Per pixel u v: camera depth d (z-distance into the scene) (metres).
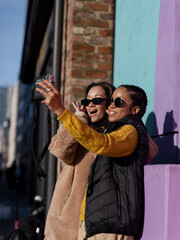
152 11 3.00
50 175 4.58
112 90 2.69
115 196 1.87
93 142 1.77
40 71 8.45
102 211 1.86
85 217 1.93
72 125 1.80
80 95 4.37
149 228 1.95
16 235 4.82
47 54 6.81
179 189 1.83
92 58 4.46
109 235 1.87
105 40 4.52
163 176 1.87
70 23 4.60
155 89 2.77
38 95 2.35
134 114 2.11
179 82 2.38
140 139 1.91
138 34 3.42
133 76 3.51
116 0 4.54
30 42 9.24
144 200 2.10
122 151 1.82
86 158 2.49
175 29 2.42
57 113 1.85
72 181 2.53
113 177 1.92
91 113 2.63
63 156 2.41
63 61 4.88
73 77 4.38
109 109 2.15
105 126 2.61
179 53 2.41
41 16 7.36
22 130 26.23
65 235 2.47
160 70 2.68
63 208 2.52
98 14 4.55
